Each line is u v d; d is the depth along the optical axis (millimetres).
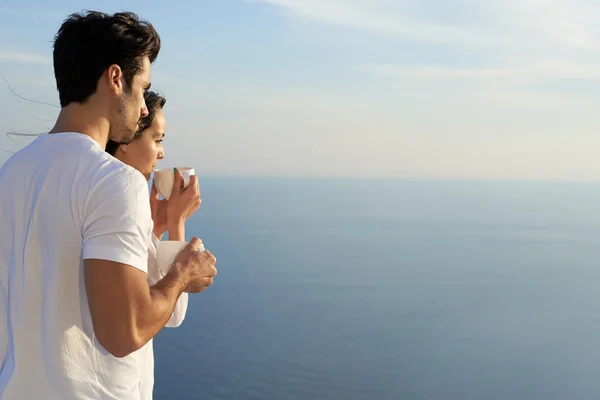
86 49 1003
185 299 1342
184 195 1360
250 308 151250
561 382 103750
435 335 134375
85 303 1003
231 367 100562
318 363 107312
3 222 1018
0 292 1037
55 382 992
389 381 98750
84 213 959
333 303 167125
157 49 1089
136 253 959
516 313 164500
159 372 95562
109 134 1071
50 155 1000
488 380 102625
